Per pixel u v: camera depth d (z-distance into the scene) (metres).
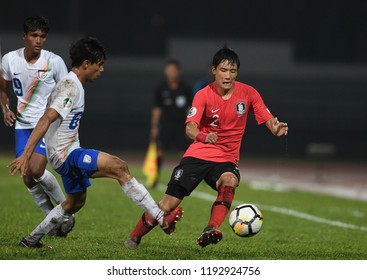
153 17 157.50
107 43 156.00
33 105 32.06
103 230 34.81
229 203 26.39
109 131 139.25
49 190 31.16
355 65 153.25
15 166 24.31
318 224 41.84
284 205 52.56
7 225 35.03
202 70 153.62
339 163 116.12
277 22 159.25
